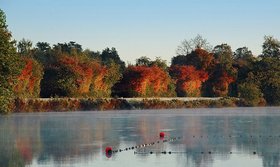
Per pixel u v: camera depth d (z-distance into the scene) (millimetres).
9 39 63906
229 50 169000
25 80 95188
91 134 44312
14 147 34312
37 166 26219
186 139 40031
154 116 75312
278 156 29672
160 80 118312
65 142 37594
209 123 58938
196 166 26281
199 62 138375
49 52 138875
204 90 134750
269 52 141125
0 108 64000
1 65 62406
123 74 115875
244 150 32656
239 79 135625
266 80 129250
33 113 84875
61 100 95500
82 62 108812
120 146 35219
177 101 113125
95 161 27984
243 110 98625
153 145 35906
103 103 100875
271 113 84000
